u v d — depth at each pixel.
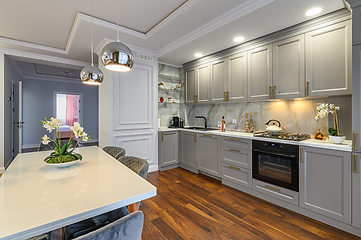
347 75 1.94
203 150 3.41
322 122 2.38
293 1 1.85
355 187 1.73
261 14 2.10
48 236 1.05
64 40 3.27
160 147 3.76
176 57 3.75
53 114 6.78
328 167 1.90
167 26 2.60
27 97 6.33
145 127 3.60
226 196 2.61
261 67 2.72
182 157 3.91
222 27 2.41
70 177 1.32
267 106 3.00
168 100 4.35
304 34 2.27
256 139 2.55
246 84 2.92
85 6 2.23
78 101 7.94
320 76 2.13
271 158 2.39
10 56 3.69
